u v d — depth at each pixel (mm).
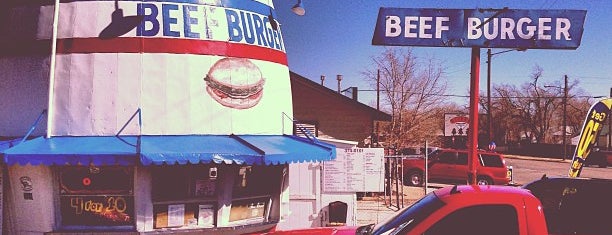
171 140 9414
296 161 9609
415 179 26141
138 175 9445
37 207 9539
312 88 23141
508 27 12422
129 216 9617
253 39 10641
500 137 83750
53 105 9484
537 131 78938
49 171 9414
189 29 9906
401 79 35312
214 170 10055
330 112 23250
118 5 9703
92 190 9539
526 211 5230
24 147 8688
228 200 10148
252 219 10766
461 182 25672
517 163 50844
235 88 10195
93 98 9477
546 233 5207
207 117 9883
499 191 5531
